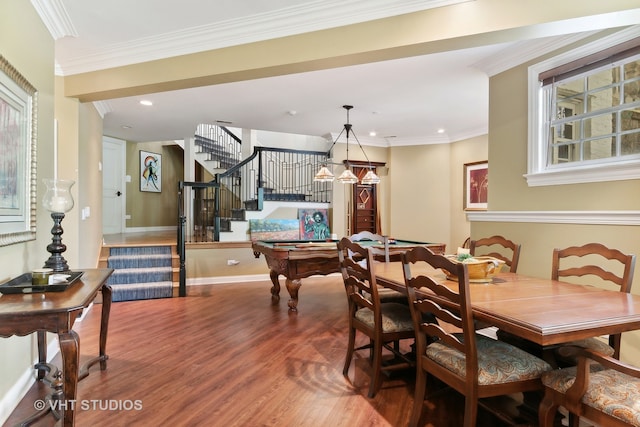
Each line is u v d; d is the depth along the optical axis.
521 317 1.56
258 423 2.02
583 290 2.08
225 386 2.44
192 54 3.09
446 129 6.45
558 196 3.03
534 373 1.70
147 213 9.05
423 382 1.97
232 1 2.59
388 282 2.31
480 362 1.71
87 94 3.52
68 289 2.03
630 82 2.66
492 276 2.41
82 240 3.96
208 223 7.02
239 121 5.84
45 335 2.47
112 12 2.71
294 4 2.64
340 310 4.36
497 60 3.47
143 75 3.26
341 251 2.70
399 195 7.30
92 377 2.56
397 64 3.58
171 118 5.61
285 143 8.52
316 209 7.01
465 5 2.40
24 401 2.25
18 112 2.12
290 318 4.02
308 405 2.21
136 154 8.74
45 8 2.50
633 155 2.65
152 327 3.69
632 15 2.18
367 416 2.10
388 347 2.60
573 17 2.21
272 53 2.84
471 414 1.64
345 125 5.77
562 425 2.00
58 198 2.37
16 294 1.90
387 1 2.51
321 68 2.88
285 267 4.19
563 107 3.14
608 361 1.33
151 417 2.07
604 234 2.61
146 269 5.16
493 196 3.66
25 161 2.21
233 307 4.48
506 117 3.51
